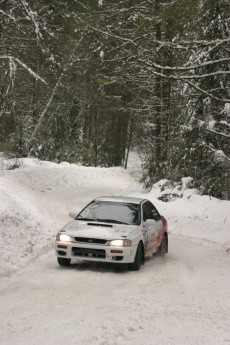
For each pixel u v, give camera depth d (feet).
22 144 141.79
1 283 33.81
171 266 43.04
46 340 22.26
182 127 80.53
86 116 185.57
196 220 65.87
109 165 158.61
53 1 72.69
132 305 28.96
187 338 23.32
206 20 74.08
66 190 104.22
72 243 39.70
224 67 74.18
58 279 35.70
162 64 77.71
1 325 24.40
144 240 42.19
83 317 25.95
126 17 74.74
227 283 37.06
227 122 77.82
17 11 72.90
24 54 78.28
